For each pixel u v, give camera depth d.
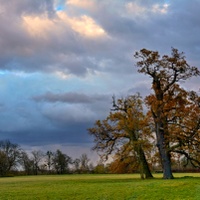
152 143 63.31
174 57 54.75
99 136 66.19
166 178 54.56
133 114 64.38
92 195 33.09
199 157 53.44
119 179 65.75
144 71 56.47
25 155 148.62
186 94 55.00
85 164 148.62
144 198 29.77
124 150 65.25
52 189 41.84
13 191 40.81
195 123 53.38
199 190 31.77
